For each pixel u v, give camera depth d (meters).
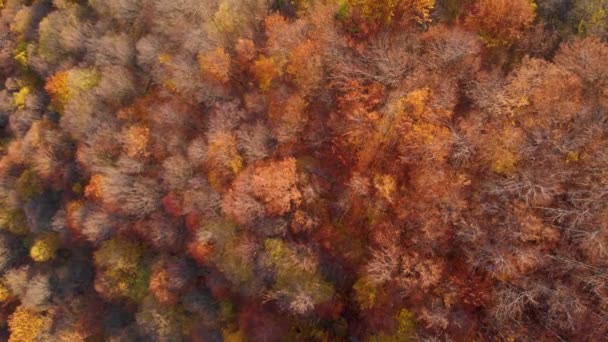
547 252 25.34
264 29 36.84
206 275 36.28
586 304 24.64
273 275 31.58
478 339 26.19
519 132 26.41
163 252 38.94
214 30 37.19
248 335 33.41
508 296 25.36
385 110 29.28
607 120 25.98
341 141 31.66
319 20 32.47
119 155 41.84
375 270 27.62
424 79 29.30
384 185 28.73
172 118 38.00
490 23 29.56
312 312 31.25
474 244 26.47
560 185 25.45
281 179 31.03
